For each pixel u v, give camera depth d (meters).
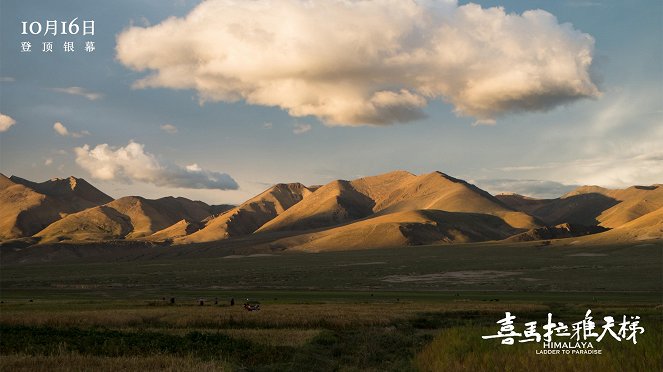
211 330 45.25
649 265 166.38
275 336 40.16
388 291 125.81
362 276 172.25
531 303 81.56
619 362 22.77
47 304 82.25
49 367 23.83
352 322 52.72
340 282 156.50
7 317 54.19
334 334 43.19
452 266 195.00
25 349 30.17
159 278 183.12
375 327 50.81
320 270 197.00
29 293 129.88
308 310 65.50
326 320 53.38
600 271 156.62
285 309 67.62
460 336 32.38
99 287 155.25
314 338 39.44
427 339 41.94
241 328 50.78
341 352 35.47
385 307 71.56
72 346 32.09
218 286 154.00
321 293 118.56
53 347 31.31
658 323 34.78
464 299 96.38
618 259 192.62
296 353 32.66
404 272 180.88
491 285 137.12
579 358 23.66
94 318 54.06
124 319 53.38
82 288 151.62
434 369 25.25
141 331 42.16
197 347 33.66
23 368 23.42
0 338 35.00
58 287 157.88
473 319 58.75
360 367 30.06
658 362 22.11
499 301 89.75
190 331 43.44
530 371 22.44
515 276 156.38
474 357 25.92
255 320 53.41
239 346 34.84
